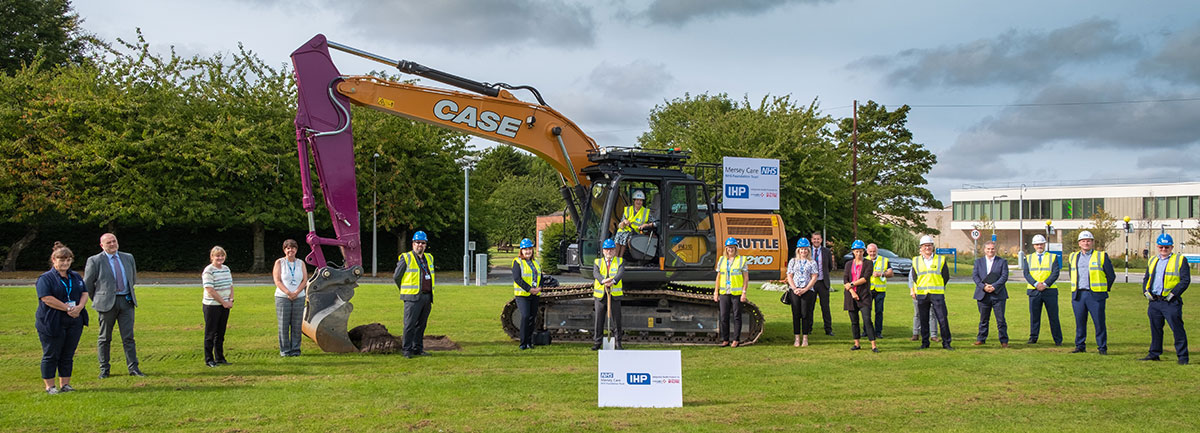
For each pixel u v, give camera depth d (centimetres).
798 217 3550
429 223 3428
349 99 1104
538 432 675
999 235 7562
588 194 1252
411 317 1069
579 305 1273
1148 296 1069
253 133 3053
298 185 3184
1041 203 7200
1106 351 1138
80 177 2925
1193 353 1134
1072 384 902
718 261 1233
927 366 1024
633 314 1262
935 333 1301
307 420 712
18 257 3244
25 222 3097
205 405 770
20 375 920
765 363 1047
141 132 2984
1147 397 832
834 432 681
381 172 3306
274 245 3506
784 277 1299
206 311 984
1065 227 7062
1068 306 1992
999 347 1212
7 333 1260
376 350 1100
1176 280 1042
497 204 3966
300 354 1082
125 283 915
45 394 815
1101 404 795
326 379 909
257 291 2180
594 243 1238
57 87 2948
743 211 1312
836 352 1148
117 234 3294
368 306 1797
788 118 3638
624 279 1202
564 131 1233
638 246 1212
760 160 1769
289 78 3256
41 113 2941
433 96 1152
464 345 1200
